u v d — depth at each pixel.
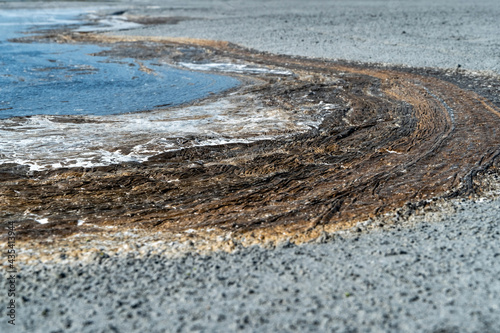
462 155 11.02
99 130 12.70
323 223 8.02
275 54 24.08
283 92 17.09
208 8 44.75
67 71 20.11
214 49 25.61
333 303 5.24
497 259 6.17
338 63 21.89
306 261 6.41
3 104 14.99
